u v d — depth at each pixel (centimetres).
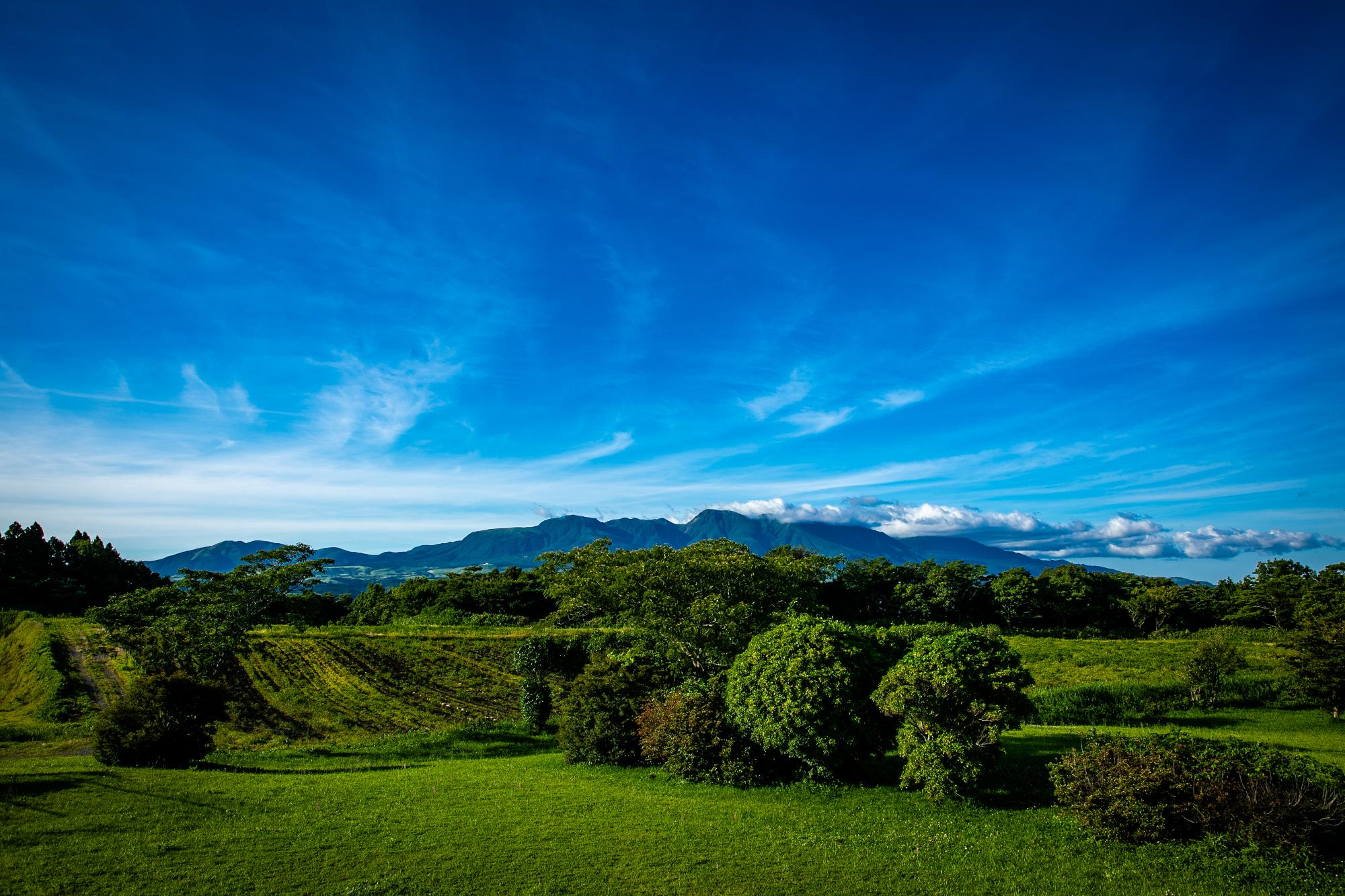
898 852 1357
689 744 2080
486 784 2081
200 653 3753
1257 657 4078
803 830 1513
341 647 5606
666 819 1616
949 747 1691
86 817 1530
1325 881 1141
